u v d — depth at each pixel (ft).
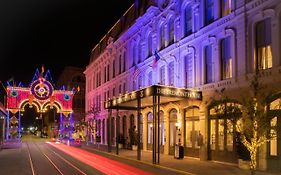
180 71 88.17
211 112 74.64
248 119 44.96
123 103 93.71
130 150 112.27
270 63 59.26
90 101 196.13
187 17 88.33
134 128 116.78
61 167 66.03
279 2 56.75
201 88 77.61
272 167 55.93
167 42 97.76
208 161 73.15
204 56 78.69
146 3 116.67
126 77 130.82
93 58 195.52
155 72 103.76
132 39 125.59
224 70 71.67
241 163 61.16
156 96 75.87
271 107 56.03
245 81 63.41
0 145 123.85
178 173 57.36
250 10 63.26
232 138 67.36
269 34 59.82
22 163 74.38
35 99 185.16
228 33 69.21
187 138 84.53
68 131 239.09
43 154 101.09
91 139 185.26
